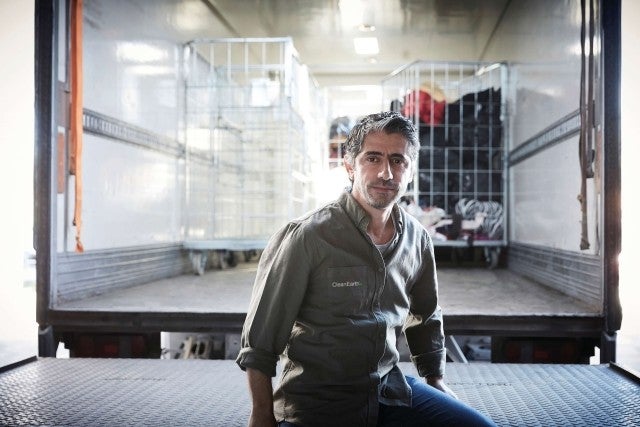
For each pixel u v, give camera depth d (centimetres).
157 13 520
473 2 607
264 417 152
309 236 161
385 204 161
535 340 314
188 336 364
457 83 650
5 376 281
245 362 156
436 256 712
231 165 632
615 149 305
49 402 242
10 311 602
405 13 641
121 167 446
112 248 427
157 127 520
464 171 612
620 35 307
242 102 653
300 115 622
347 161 176
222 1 619
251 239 564
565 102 408
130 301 364
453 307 333
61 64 353
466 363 309
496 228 614
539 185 487
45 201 330
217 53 694
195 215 610
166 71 541
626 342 481
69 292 360
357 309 164
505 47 643
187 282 493
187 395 254
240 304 350
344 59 830
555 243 432
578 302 355
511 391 258
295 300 159
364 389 165
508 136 615
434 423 165
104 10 420
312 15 655
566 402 242
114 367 300
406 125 164
